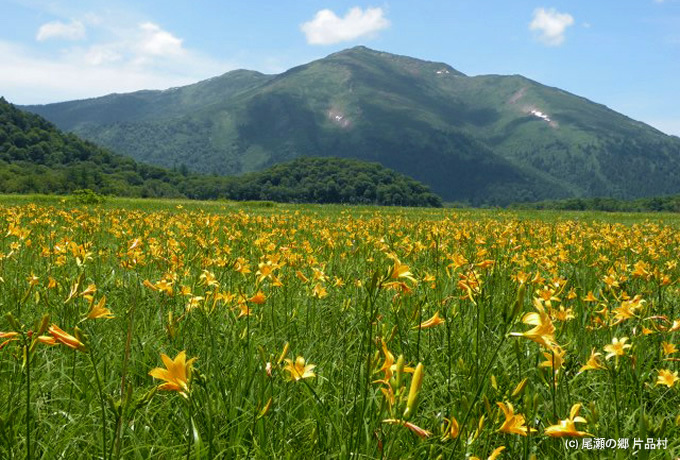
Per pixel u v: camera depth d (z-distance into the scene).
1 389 3.70
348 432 3.23
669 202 152.88
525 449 2.82
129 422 3.27
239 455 3.04
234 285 6.11
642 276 5.20
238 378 3.73
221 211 32.56
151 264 7.81
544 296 4.18
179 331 4.60
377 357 2.82
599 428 3.45
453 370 4.35
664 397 4.06
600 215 42.75
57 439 3.15
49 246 8.84
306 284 6.21
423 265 7.82
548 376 3.52
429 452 3.13
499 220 29.44
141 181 180.38
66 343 2.37
